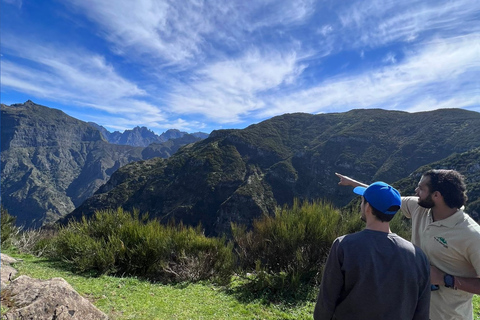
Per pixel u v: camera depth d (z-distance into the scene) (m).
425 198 2.16
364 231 1.73
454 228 2.03
